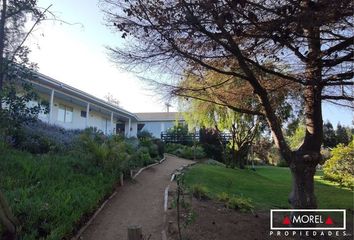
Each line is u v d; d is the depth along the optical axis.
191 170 15.87
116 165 11.47
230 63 7.10
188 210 7.53
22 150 10.93
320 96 7.46
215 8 4.66
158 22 5.36
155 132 36.19
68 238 6.54
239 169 21.34
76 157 11.41
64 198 7.66
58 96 22.05
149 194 10.39
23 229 6.09
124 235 7.14
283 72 7.03
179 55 6.07
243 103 8.59
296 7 4.43
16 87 10.83
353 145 19.70
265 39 5.62
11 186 7.75
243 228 7.60
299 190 7.54
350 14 4.60
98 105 25.34
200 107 12.60
